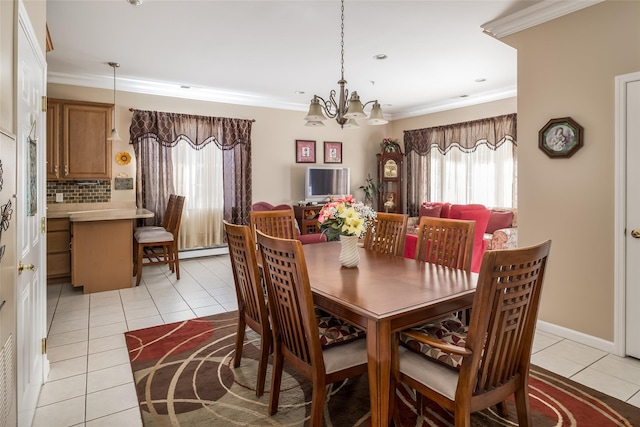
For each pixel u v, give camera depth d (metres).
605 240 2.72
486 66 4.68
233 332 3.13
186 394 2.21
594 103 2.74
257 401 2.14
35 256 2.14
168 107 5.66
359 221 2.33
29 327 1.94
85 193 5.10
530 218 3.17
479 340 1.42
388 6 3.10
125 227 4.36
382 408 1.60
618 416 1.97
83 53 4.18
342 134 7.39
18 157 1.66
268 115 6.54
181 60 4.43
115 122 5.28
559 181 2.97
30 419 1.92
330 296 1.81
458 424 1.48
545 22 3.02
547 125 3.00
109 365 2.56
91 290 4.19
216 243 6.11
